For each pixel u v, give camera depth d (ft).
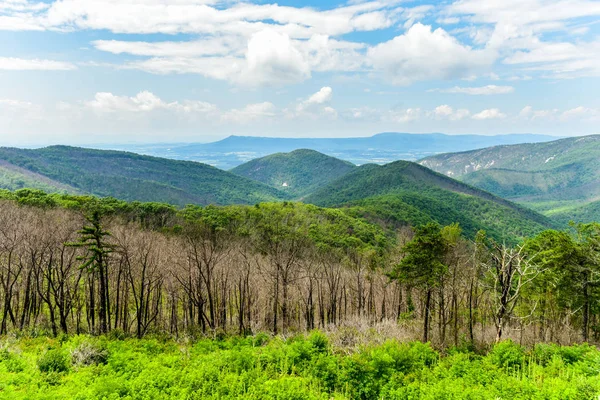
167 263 142.41
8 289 136.05
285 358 89.04
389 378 81.76
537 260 127.24
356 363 84.23
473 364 90.99
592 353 90.63
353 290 183.42
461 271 140.97
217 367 83.25
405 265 123.75
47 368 81.30
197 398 68.39
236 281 162.20
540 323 137.28
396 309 180.14
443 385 76.64
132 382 72.38
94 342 102.63
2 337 109.60
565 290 122.72
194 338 133.80
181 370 82.43
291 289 175.63
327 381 80.53
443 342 122.31
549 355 94.32
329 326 142.92
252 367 84.79
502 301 110.11
